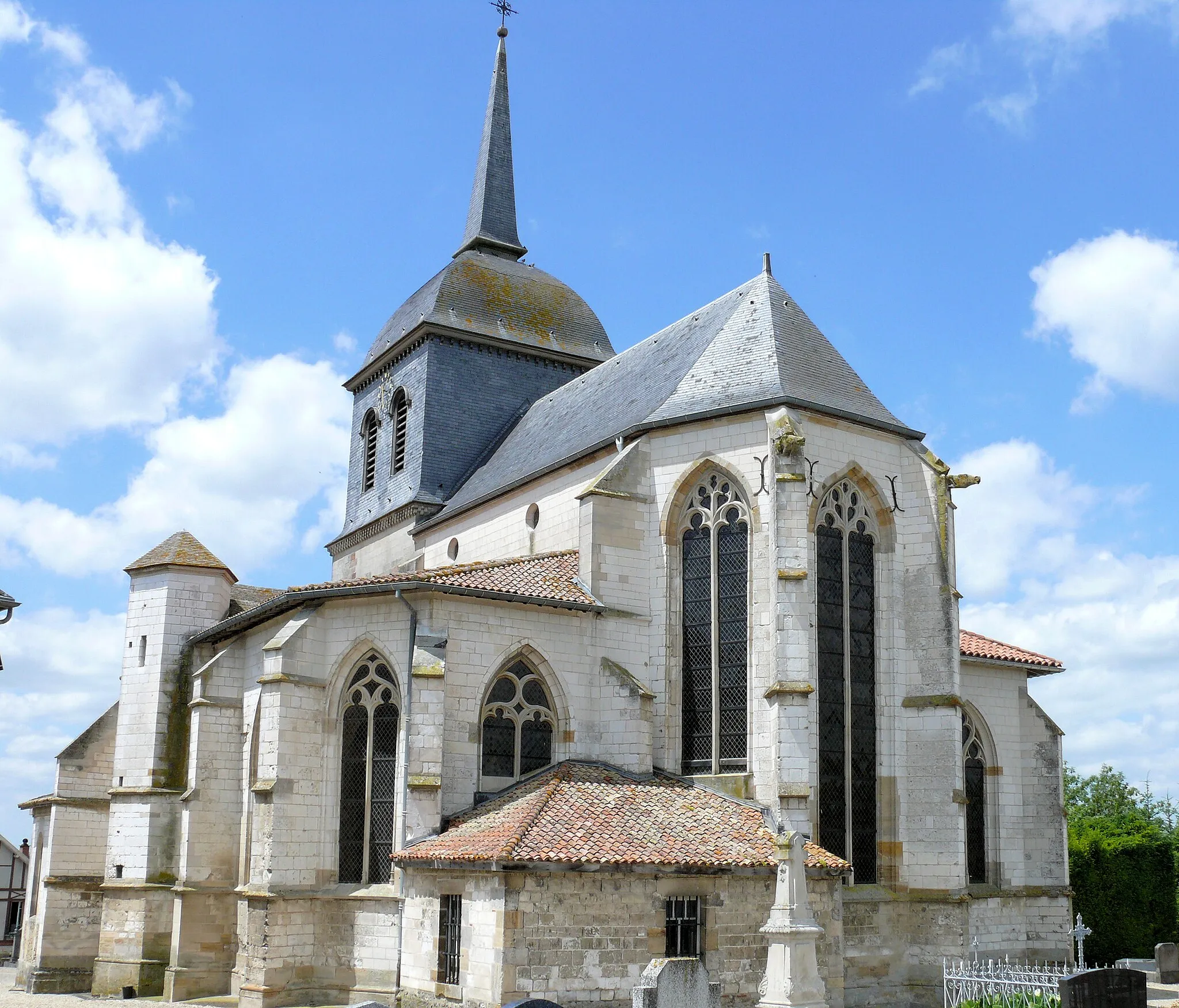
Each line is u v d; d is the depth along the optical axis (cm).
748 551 3634
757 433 3662
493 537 4694
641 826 3100
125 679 4569
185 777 4419
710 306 4628
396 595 3412
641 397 4325
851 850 3534
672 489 3788
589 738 3597
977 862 4219
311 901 3366
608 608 3666
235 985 3684
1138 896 4884
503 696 3512
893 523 3784
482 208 6419
